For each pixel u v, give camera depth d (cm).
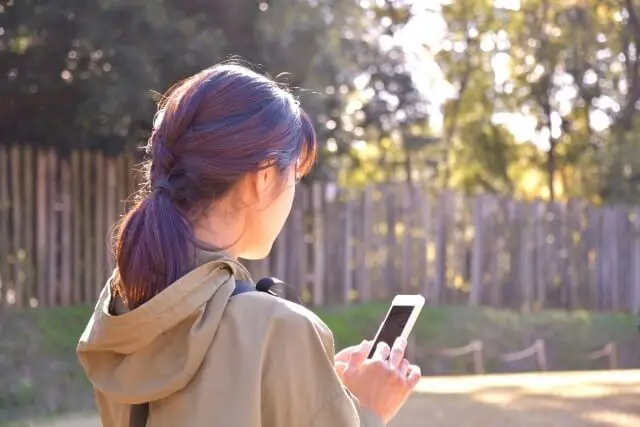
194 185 133
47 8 932
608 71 2016
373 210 1334
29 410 836
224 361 124
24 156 1085
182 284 125
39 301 1080
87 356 136
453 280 1405
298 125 140
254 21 1032
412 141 2184
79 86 1025
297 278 1271
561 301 1486
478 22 2147
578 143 2130
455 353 1227
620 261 1524
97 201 1125
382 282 1340
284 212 140
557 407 730
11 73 1045
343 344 1152
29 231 1079
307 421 123
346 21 1170
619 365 1380
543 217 1474
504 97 2133
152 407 129
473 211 1418
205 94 135
